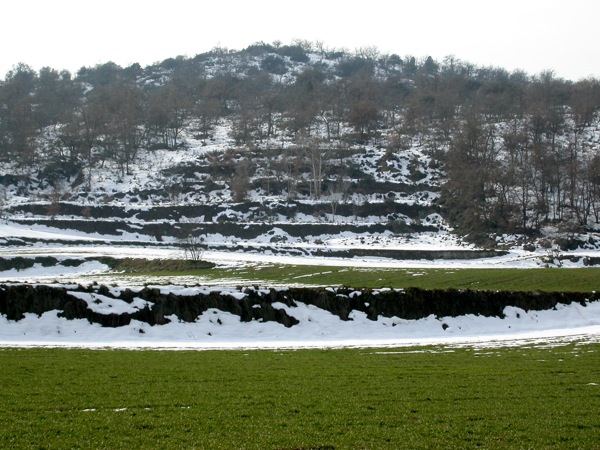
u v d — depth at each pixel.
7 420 29.81
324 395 35.59
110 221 165.88
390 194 188.88
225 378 40.00
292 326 66.44
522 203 161.12
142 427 29.16
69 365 43.50
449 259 133.50
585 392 36.75
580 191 172.88
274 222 167.12
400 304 71.06
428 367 44.66
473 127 192.88
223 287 69.75
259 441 27.27
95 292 65.25
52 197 182.25
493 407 33.19
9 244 142.50
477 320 71.31
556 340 59.81
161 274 113.44
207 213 175.75
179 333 62.56
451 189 178.62
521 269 110.19
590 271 105.50
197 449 26.16
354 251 138.38
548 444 27.28
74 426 29.02
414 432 28.73
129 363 44.94
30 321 61.12
